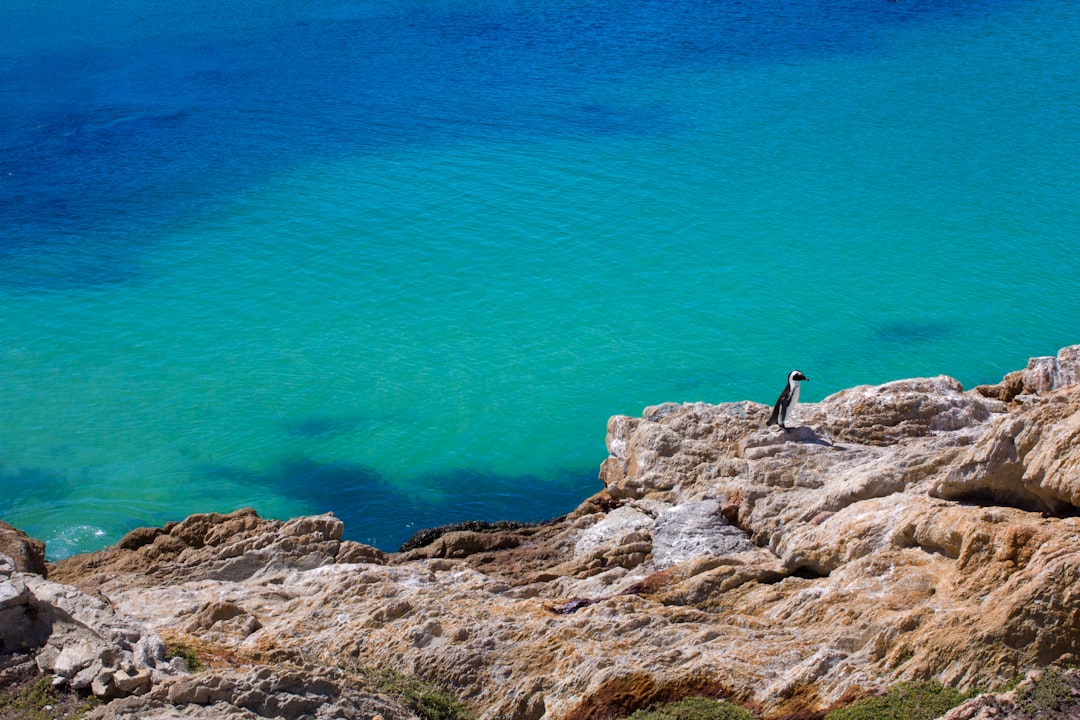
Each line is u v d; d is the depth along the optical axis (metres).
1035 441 19.83
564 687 18.22
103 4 124.44
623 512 28.88
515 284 61.81
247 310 59.38
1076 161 76.44
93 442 46.69
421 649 19.95
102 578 26.56
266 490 43.44
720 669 17.59
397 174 76.56
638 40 106.81
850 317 57.75
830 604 19.52
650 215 69.75
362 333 56.75
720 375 52.69
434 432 47.72
